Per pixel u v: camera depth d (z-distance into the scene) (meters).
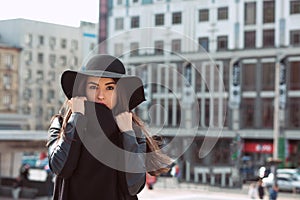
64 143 2.38
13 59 42.31
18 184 24.94
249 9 39.75
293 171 31.22
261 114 39.72
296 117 38.69
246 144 39.84
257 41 39.69
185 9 39.88
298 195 28.44
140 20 39.78
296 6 38.91
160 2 39.91
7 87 43.44
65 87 2.50
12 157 27.72
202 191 25.05
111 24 39.34
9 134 18.67
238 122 39.53
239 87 39.34
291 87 38.81
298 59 38.72
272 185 25.16
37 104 44.28
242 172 32.41
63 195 2.44
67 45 28.00
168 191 22.47
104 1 39.31
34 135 19.08
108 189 2.43
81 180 2.42
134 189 2.46
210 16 39.94
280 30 39.19
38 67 42.03
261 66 39.62
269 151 39.16
